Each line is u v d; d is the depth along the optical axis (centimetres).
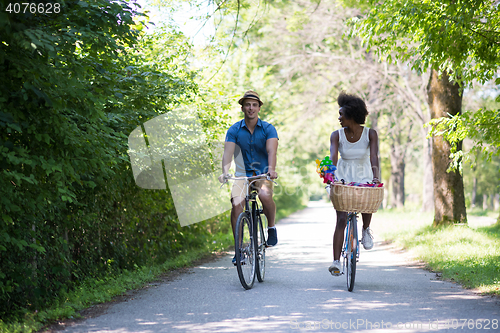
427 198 3244
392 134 3244
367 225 761
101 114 616
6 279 606
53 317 582
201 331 524
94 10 611
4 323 541
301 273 952
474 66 1014
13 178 547
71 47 581
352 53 2769
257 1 1312
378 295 710
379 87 2853
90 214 785
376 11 1148
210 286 806
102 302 683
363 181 746
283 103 3375
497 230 1706
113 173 736
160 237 1123
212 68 1402
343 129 746
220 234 1645
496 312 588
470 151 1010
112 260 885
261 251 837
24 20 531
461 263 955
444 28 860
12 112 541
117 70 794
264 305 647
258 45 3022
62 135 589
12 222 541
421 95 2861
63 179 614
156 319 581
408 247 1352
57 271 701
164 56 1132
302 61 2923
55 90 574
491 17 874
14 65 527
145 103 895
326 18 2603
